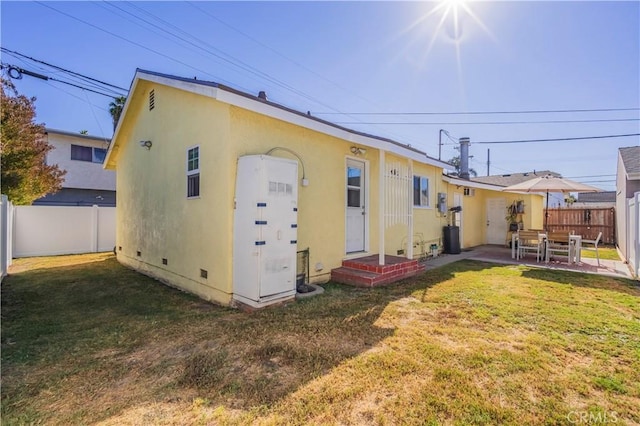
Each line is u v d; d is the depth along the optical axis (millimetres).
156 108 7031
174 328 3834
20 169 9219
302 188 5789
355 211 7191
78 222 11430
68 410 2246
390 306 4527
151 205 7254
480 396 2311
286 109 5098
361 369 2713
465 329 3635
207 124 5258
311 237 5969
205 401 2312
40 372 2801
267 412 2166
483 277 6504
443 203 10695
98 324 4043
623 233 9328
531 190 8711
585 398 2309
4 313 4547
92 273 7617
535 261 8727
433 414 2117
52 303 5062
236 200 4676
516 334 3482
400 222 7887
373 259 6918
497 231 13570
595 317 4004
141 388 2516
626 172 9109
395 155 7898
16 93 9281
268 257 4426
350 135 6070
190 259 5691
